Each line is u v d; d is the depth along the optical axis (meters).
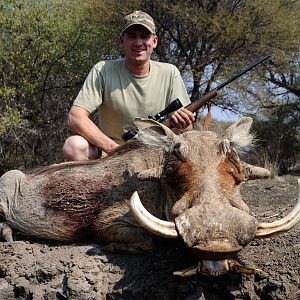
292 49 17.97
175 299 3.96
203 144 3.90
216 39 16.67
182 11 16.06
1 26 15.34
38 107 16.42
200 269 3.45
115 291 4.05
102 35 16.86
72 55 16.34
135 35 5.56
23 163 16.16
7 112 14.82
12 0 15.37
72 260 4.35
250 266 4.03
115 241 4.53
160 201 4.36
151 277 4.05
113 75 5.73
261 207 7.65
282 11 16.62
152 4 16.52
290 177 14.30
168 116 5.52
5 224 5.32
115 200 4.64
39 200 5.05
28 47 15.71
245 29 16.22
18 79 15.83
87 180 4.86
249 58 17.34
